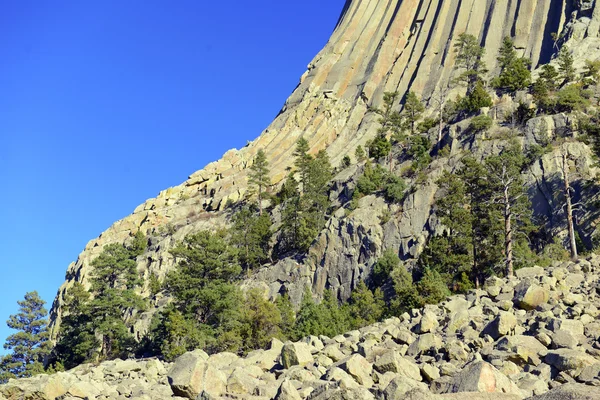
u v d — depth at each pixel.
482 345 14.10
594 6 113.06
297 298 71.12
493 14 133.25
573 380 10.46
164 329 48.62
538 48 119.38
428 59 133.38
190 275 50.94
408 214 70.25
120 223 119.56
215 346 41.66
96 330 58.12
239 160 127.25
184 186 125.62
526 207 56.09
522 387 10.21
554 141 69.31
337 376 11.49
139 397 12.26
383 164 88.75
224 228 98.25
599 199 57.59
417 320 19.41
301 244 78.62
